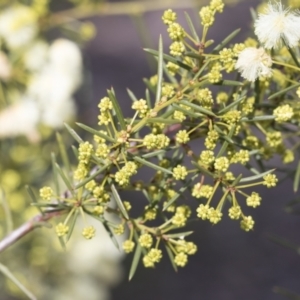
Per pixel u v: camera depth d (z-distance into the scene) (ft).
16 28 1.74
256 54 1.09
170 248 1.15
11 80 1.74
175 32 1.11
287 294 1.40
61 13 1.87
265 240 4.83
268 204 4.90
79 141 1.09
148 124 1.13
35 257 2.02
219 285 4.62
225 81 1.09
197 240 4.73
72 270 2.08
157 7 1.91
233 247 4.76
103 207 1.15
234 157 1.13
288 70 1.19
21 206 1.85
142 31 1.85
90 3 1.88
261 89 1.19
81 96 2.04
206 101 1.10
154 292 4.37
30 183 1.90
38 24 1.80
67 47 1.77
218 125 1.11
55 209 1.21
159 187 1.16
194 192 1.11
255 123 1.20
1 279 2.03
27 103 1.73
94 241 2.06
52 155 1.24
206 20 1.10
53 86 1.74
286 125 1.24
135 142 1.15
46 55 1.77
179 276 4.54
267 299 4.60
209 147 1.10
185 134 1.10
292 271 4.75
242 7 4.89
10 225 1.30
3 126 1.70
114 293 4.22
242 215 1.09
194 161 1.11
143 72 5.16
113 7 1.89
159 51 1.11
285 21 1.08
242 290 4.63
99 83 5.01
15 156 1.88
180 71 1.17
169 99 1.12
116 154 1.09
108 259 2.10
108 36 5.36
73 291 2.09
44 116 1.75
